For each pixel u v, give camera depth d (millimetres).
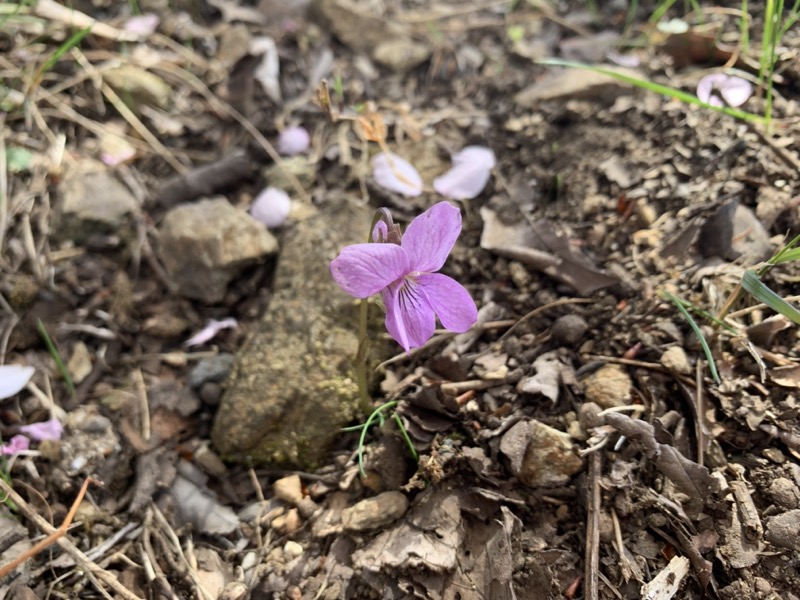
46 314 120
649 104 123
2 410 109
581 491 88
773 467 85
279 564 94
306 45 161
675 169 114
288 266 118
